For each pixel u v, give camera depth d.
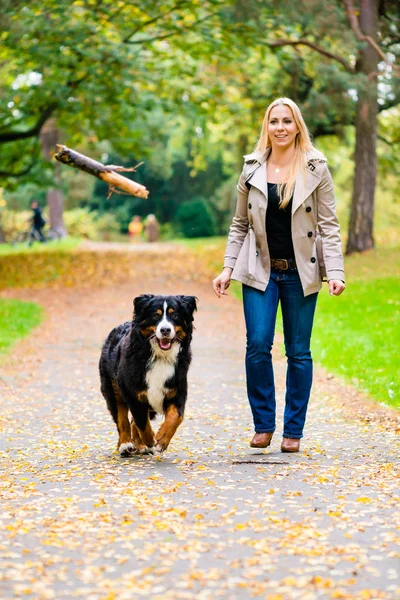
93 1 22.34
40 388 10.79
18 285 24.89
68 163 7.37
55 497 5.40
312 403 9.62
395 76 21.55
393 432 7.70
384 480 5.73
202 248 35.72
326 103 21.61
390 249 25.44
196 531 4.57
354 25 21.05
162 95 27.67
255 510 5.00
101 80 23.55
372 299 17.84
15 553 4.22
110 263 29.47
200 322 17.52
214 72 29.12
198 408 9.39
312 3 19.64
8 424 8.55
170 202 68.44
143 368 6.51
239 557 4.15
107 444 7.57
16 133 26.50
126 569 4.00
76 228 57.59
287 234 6.53
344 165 43.03
